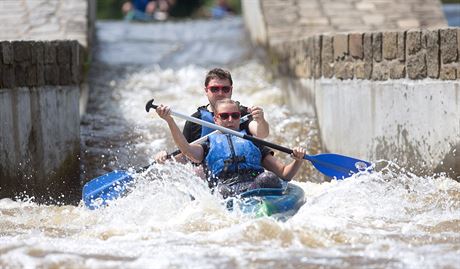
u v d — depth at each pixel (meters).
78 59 35.00
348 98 33.06
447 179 27.05
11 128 28.28
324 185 30.08
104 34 59.28
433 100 27.48
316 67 36.44
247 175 24.58
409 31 28.73
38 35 44.72
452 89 26.48
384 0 51.28
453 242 20.86
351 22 48.78
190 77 46.59
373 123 31.25
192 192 24.23
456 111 26.33
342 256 19.44
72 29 45.38
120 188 26.23
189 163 25.69
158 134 35.75
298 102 39.81
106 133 35.75
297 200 24.02
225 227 22.39
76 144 33.19
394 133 29.89
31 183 29.56
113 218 24.28
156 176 25.89
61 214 25.73
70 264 18.95
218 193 23.89
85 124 37.09
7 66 28.09
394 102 29.78
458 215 24.02
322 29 48.09
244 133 24.91
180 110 39.69
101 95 42.75
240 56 51.81
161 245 20.67
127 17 92.25
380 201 25.59
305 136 36.22
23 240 21.64
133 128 36.50
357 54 32.25
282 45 43.19
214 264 18.80
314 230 21.86
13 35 44.72
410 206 25.11
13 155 28.42
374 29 47.75
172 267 18.59
